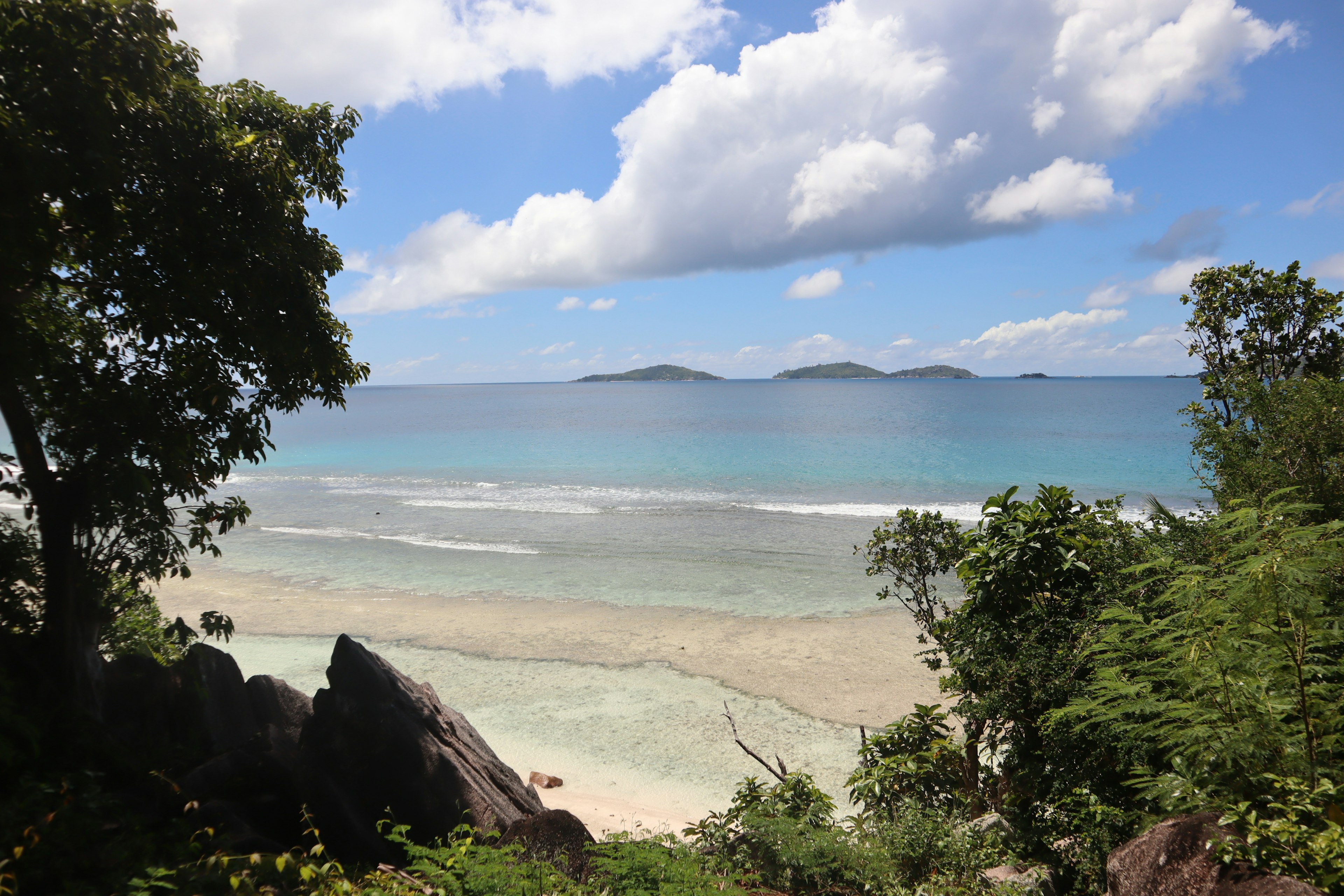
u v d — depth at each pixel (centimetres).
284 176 827
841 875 651
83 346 838
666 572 2714
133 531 848
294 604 2336
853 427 9725
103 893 455
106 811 571
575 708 1619
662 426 10838
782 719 1546
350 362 958
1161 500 3934
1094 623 736
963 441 7431
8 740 580
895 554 1295
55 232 697
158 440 798
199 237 752
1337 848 333
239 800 711
